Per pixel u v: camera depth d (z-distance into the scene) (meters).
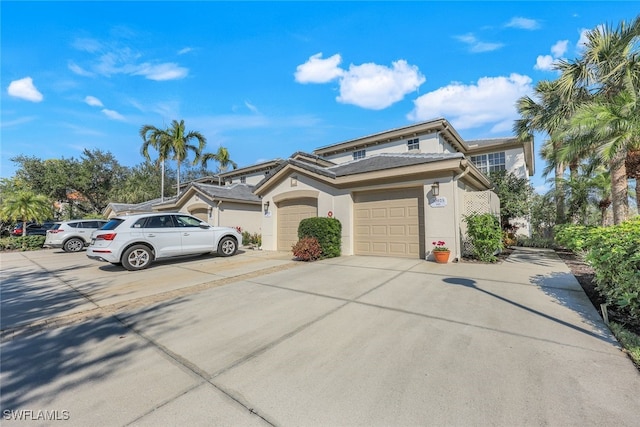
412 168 8.62
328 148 18.84
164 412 2.17
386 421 1.99
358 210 10.35
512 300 4.63
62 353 3.22
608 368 2.58
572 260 8.62
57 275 8.05
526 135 13.89
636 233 3.89
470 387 2.35
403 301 4.72
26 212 16.45
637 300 3.47
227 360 2.96
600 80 9.58
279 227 12.80
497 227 8.65
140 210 22.17
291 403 2.22
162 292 5.84
